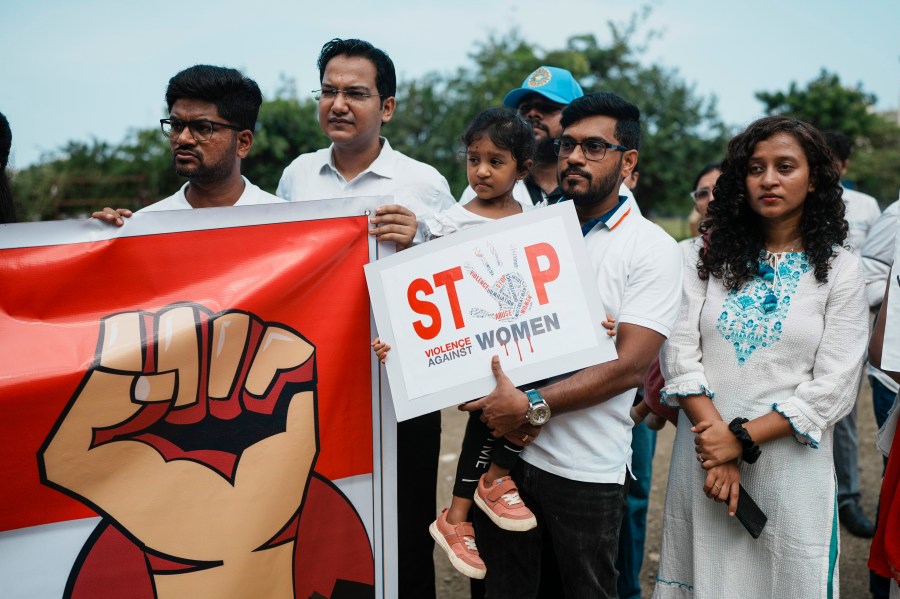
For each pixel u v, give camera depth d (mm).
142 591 2465
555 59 19031
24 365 2369
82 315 2467
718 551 2727
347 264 2691
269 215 2623
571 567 2689
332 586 2688
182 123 2871
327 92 3275
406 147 19172
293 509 2619
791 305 2684
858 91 27484
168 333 2498
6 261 2420
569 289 2553
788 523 2627
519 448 2668
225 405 2547
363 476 2721
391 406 2736
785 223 2750
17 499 2367
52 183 17750
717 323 2756
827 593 2600
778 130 2680
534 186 3967
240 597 2543
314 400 2648
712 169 4727
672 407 3053
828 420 2594
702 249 2883
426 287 2602
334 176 3486
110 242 2496
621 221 2771
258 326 2584
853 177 26156
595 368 2586
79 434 2414
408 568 3250
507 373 2549
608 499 2689
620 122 2717
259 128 16953
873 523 4578
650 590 4020
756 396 2678
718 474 2611
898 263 2646
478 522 2805
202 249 2568
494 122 2957
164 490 2484
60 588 2402
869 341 2857
